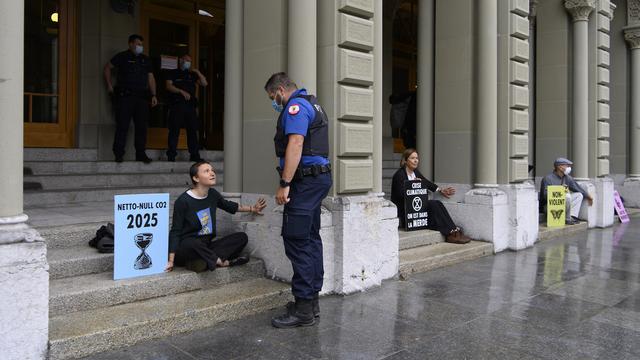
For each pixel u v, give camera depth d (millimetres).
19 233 3275
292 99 4148
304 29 4969
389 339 3971
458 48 7688
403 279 5793
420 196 7316
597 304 4941
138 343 3707
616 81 13453
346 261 5090
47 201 6371
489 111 7449
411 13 13523
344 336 4008
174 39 9586
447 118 7820
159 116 9367
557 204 9148
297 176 4105
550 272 6223
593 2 10148
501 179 7734
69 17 8141
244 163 5449
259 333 4000
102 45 8312
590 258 7078
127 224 4230
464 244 7133
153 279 4258
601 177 10578
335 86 5160
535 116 10742
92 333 3502
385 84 12297
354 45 5246
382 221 5535
